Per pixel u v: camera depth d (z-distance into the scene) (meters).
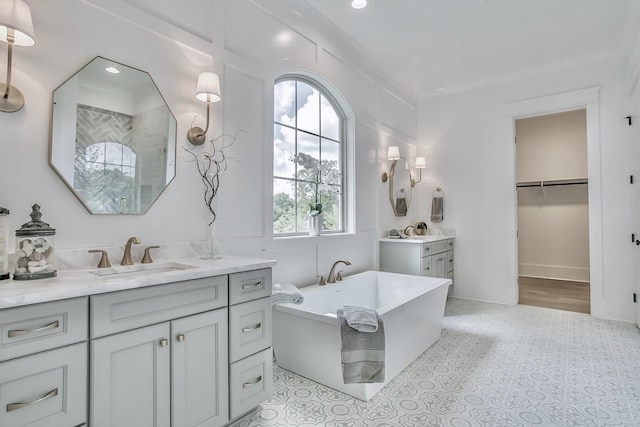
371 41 3.55
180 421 1.49
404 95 4.74
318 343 2.22
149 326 1.39
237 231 2.44
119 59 1.83
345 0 2.86
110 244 1.78
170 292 1.46
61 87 1.62
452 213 4.79
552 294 4.86
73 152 1.65
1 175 1.45
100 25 1.76
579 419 1.84
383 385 2.21
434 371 2.43
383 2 2.89
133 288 1.34
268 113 2.70
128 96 1.86
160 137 2.00
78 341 1.20
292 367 2.39
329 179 3.52
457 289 4.73
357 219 3.72
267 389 1.90
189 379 1.52
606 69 3.81
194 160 2.18
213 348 1.63
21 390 1.07
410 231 4.67
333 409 1.95
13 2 1.30
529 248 6.26
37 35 1.55
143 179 1.92
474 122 4.65
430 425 1.79
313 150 3.36
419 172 5.05
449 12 3.04
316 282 3.16
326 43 3.31
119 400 1.29
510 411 1.92
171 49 2.06
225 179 2.36
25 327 1.08
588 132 3.87
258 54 2.62
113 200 1.79
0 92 1.43
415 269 3.84
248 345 1.79
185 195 2.12
